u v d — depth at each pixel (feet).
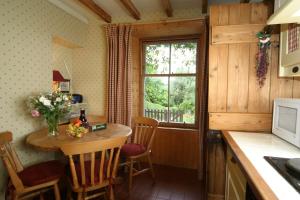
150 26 9.18
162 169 9.75
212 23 5.85
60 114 6.78
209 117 6.07
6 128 6.31
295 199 2.26
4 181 6.21
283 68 5.18
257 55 5.65
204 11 8.85
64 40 8.99
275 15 3.90
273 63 5.57
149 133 8.88
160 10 9.46
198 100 9.86
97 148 5.13
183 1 8.43
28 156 7.12
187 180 8.64
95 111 10.61
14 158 5.88
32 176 5.59
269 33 5.49
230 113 5.93
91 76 10.52
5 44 6.17
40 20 7.43
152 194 7.52
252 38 5.65
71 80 10.77
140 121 9.07
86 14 9.98
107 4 8.84
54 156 8.32
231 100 5.91
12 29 6.37
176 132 10.03
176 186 8.13
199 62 9.76
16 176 5.16
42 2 7.52
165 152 10.26
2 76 6.12
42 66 7.57
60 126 7.77
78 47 10.44
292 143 4.33
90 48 10.44
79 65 10.66
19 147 6.76
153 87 10.76
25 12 6.81
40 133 6.87
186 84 10.25
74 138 6.27
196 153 9.78
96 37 10.35
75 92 10.80
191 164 9.88
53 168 6.09
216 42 5.85
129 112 9.63
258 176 2.87
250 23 5.65
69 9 9.06
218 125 6.02
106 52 10.07
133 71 10.23
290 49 4.61
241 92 5.84
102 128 7.53
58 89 8.02
